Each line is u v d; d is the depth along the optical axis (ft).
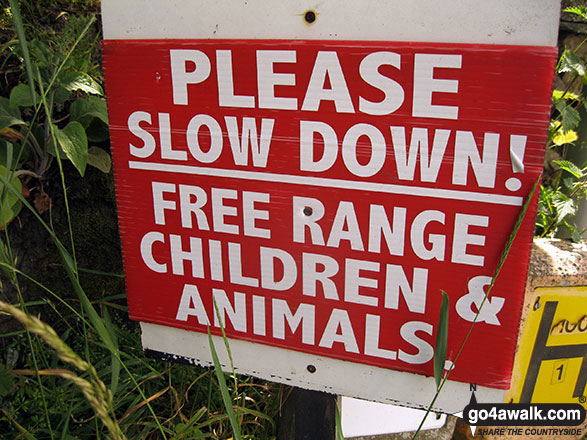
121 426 4.52
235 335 3.79
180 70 3.40
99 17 5.63
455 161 2.97
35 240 5.22
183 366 5.26
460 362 3.26
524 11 2.69
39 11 5.18
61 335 5.46
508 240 2.86
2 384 4.17
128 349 5.41
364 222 3.22
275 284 3.56
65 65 4.82
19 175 5.01
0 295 4.98
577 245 5.70
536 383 5.42
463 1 2.76
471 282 3.11
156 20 3.39
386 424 4.77
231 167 3.44
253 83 3.24
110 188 5.49
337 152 3.16
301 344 3.62
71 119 4.93
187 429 4.07
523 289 3.02
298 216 3.36
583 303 5.21
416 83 2.92
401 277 3.24
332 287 3.42
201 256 3.72
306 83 3.13
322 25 3.03
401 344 3.36
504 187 2.91
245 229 3.53
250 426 5.28
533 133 2.80
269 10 3.11
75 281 3.39
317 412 4.09
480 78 2.81
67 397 4.83
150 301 3.99
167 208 3.71
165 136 3.56
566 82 6.61
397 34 2.91
